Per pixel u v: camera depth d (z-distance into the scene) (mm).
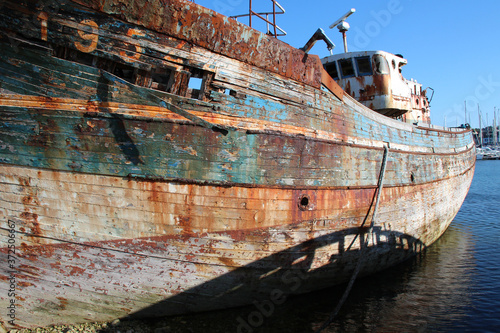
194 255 5094
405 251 8766
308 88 6172
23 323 5137
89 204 4730
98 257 4914
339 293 6867
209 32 4961
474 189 27547
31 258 4855
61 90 4508
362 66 10219
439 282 7672
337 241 6344
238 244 5238
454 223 15047
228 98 5203
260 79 5512
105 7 4340
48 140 4535
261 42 5457
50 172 4609
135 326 5258
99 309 5227
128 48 4555
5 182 4605
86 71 4504
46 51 4320
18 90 4414
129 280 5078
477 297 6852
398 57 10703
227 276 5344
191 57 4910
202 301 5469
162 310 5398
